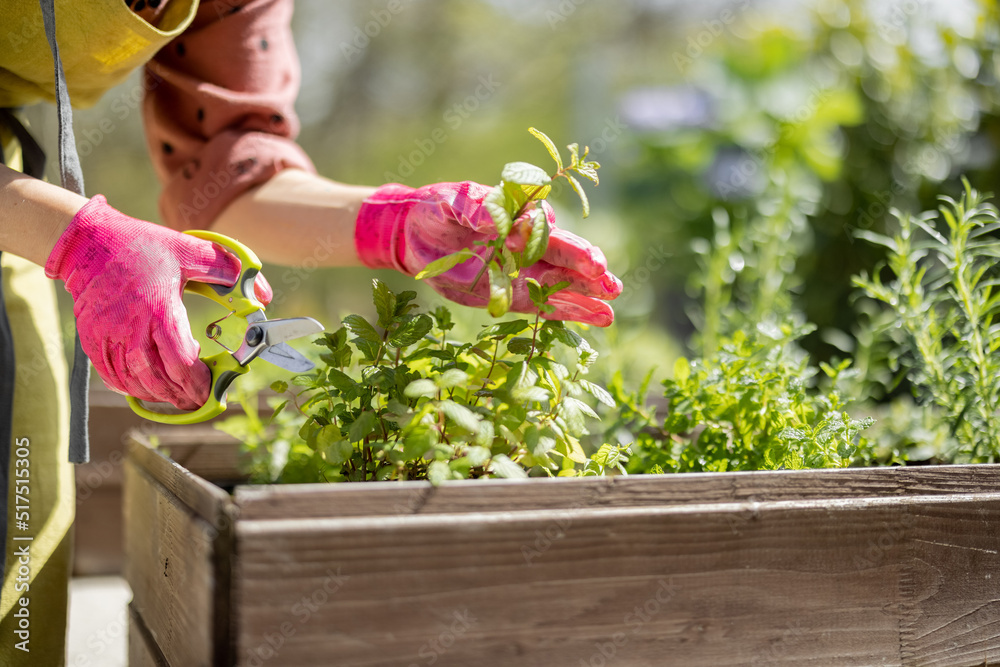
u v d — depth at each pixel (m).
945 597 0.89
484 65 9.05
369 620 0.69
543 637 0.74
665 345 2.71
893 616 0.87
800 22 3.25
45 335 1.23
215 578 0.69
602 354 1.49
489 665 0.72
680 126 3.89
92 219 0.84
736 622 0.80
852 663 0.84
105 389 1.92
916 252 1.30
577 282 0.92
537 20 8.86
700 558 0.79
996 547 0.92
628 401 1.25
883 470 0.88
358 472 0.96
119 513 1.93
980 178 2.24
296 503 0.69
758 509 0.81
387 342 0.93
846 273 2.59
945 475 0.92
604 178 5.13
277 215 1.19
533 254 0.80
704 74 3.85
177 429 1.87
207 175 1.26
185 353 0.81
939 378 1.23
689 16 8.36
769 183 2.72
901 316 1.26
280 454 1.19
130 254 0.82
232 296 0.86
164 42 1.10
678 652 0.78
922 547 0.88
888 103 2.66
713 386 1.14
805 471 0.85
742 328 1.58
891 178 2.59
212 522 0.73
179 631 0.83
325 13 8.02
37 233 0.86
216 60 1.30
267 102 1.31
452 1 8.59
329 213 1.14
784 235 1.90
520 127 9.42
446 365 0.95
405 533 0.70
